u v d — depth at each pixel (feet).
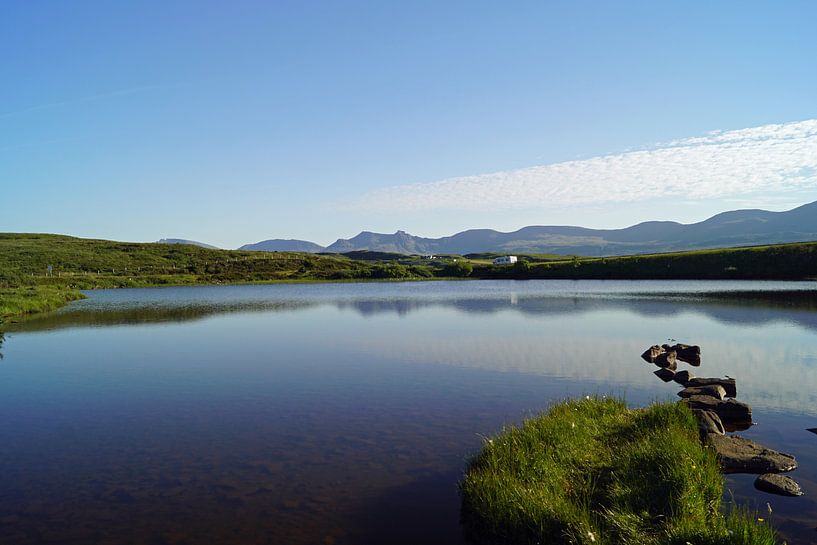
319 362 102.78
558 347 115.03
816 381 82.02
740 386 79.25
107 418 67.05
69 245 585.22
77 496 43.60
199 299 295.48
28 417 67.92
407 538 35.60
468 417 63.67
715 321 153.79
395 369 94.22
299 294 334.44
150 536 36.68
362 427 60.70
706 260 388.78
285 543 35.24
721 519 32.48
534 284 394.32
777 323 147.02
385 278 527.40
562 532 32.68
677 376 83.41
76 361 107.96
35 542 36.27
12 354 117.29
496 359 101.96
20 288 279.49
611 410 58.70
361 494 42.63
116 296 322.96
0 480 47.32
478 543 34.81
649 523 32.55
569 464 42.75
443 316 183.73
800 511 37.96
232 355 112.88
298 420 64.34
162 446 56.03
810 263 337.31
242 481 45.93
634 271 420.77
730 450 48.08
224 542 35.58
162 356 112.88
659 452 41.65
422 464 48.75
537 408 67.15
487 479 39.73
